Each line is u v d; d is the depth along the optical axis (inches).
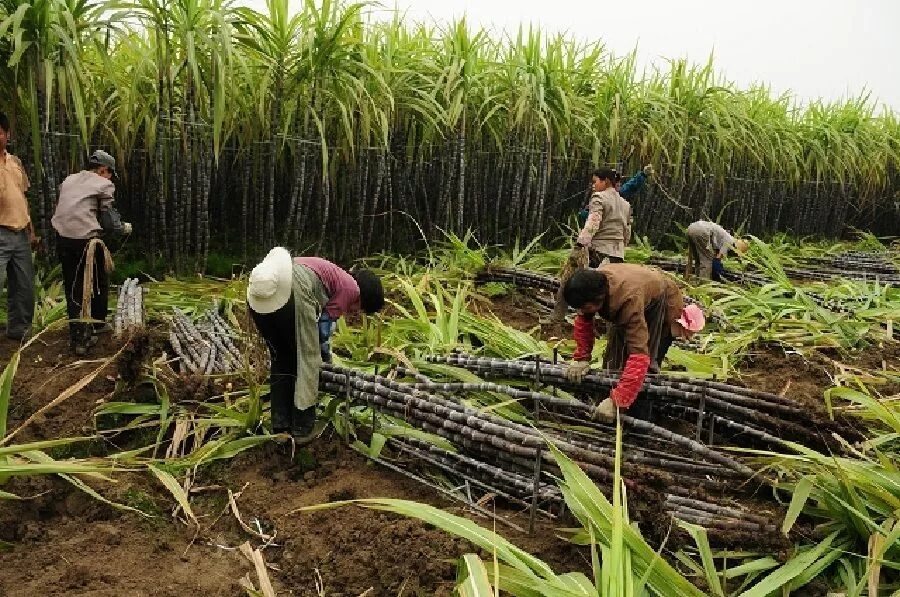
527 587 78.8
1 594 87.1
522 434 108.0
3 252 156.0
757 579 97.9
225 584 93.7
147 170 232.7
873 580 88.1
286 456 126.6
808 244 424.8
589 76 317.4
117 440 131.4
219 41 206.4
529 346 173.6
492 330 182.1
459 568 82.3
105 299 169.3
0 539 99.2
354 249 269.4
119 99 223.5
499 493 113.4
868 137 441.4
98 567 94.3
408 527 104.0
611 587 74.1
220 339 165.9
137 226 239.3
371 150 257.4
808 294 251.0
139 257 236.7
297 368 120.1
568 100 290.5
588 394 146.3
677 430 142.9
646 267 128.5
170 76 206.8
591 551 91.8
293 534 104.1
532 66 280.4
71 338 162.6
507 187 297.6
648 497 99.0
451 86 263.0
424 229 289.3
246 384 146.0
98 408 133.3
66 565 94.3
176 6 204.1
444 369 148.5
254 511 110.7
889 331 211.0
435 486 116.3
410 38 285.6
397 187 275.7
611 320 122.5
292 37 225.5
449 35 277.7
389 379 129.8
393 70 252.4
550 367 138.9
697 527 97.1
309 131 241.6
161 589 91.0
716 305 233.6
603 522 86.5
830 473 107.6
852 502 102.0
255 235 252.1
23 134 197.2
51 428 128.3
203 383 141.1
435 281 207.5
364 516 107.5
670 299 130.3
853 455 124.8
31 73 179.9
